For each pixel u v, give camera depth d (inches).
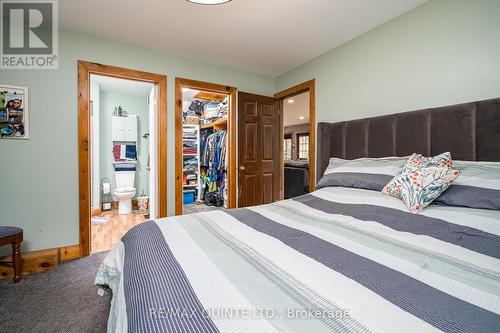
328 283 28.8
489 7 65.4
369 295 26.3
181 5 80.9
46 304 68.2
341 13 85.0
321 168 107.2
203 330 21.3
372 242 42.4
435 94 76.6
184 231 49.6
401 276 30.8
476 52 67.9
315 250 39.0
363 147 92.6
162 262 35.6
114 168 193.8
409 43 83.3
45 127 94.6
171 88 119.4
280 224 54.2
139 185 206.2
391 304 24.7
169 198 119.3
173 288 28.3
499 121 59.3
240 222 56.0
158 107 117.2
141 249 42.0
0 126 88.3
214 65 131.7
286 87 143.2
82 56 99.9
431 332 20.7
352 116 103.2
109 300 70.2
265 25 93.1
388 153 84.1
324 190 80.8
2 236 75.8
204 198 216.8
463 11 70.2
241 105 137.0
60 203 97.6
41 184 94.5
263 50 114.6
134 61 110.2
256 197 143.3
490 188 50.9
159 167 117.1
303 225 53.1
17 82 90.6
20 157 91.1
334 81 111.6
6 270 83.8
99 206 176.1
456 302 25.4
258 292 26.9
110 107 196.2
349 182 78.2
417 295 26.5
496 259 35.8
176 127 120.8
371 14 85.6
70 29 97.0
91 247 111.5
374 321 22.0
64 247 98.0
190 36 102.0
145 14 86.3
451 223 47.4
